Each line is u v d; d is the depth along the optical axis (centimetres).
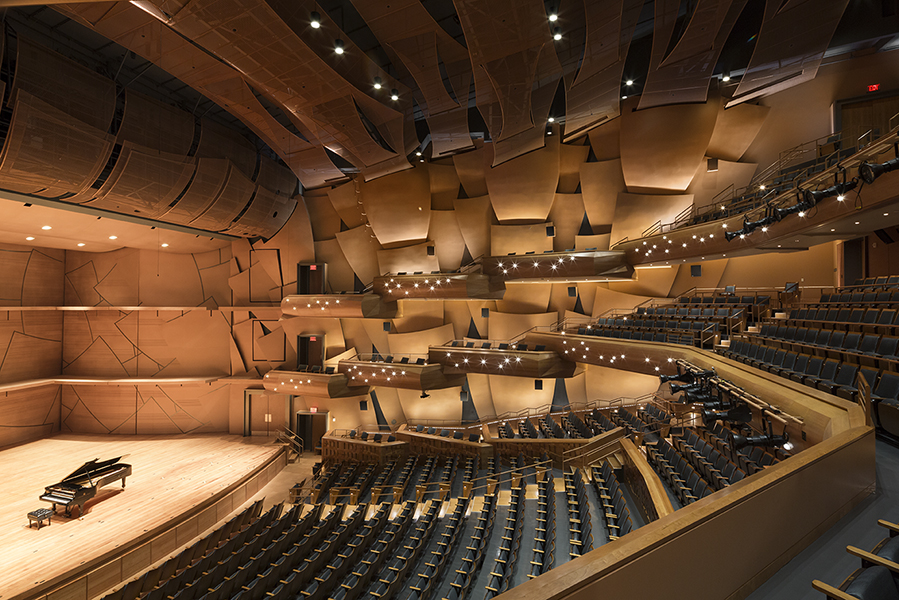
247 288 1438
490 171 1178
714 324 830
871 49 836
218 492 961
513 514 639
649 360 871
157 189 997
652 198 1083
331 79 739
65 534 776
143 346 1417
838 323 591
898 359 450
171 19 582
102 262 1412
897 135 504
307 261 1408
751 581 175
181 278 1445
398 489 937
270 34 621
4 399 1255
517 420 1238
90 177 873
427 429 1255
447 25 821
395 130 920
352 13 782
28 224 1035
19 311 1293
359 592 557
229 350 1452
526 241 1218
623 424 928
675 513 157
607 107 891
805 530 208
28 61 725
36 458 1159
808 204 611
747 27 862
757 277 1054
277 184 1298
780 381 515
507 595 115
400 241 1312
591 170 1149
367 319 1390
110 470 950
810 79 832
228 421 1438
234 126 1208
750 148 1017
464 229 1277
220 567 628
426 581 545
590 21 621
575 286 1255
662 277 1163
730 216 880
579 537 514
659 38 695
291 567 652
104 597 571
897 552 148
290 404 1407
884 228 800
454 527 681
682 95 888
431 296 1170
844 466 242
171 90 1031
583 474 775
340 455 1247
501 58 683
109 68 914
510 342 1275
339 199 1359
